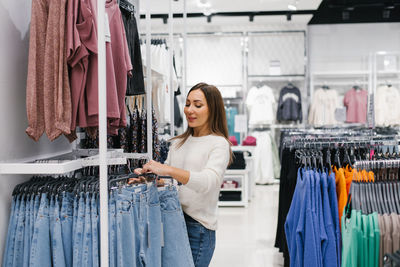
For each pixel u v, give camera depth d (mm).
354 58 7660
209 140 1923
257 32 7578
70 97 1648
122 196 1617
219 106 1991
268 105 7344
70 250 1616
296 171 2889
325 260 2299
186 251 1814
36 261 1568
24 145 1886
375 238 1959
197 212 1920
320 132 4148
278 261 3377
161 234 1779
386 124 6824
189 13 6883
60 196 1612
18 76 1847
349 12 7281
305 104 7520
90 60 1705
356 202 2111
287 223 2529
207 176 1719
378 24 7598
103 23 1515
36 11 1659
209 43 7805
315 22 7625
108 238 1590
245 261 3387
